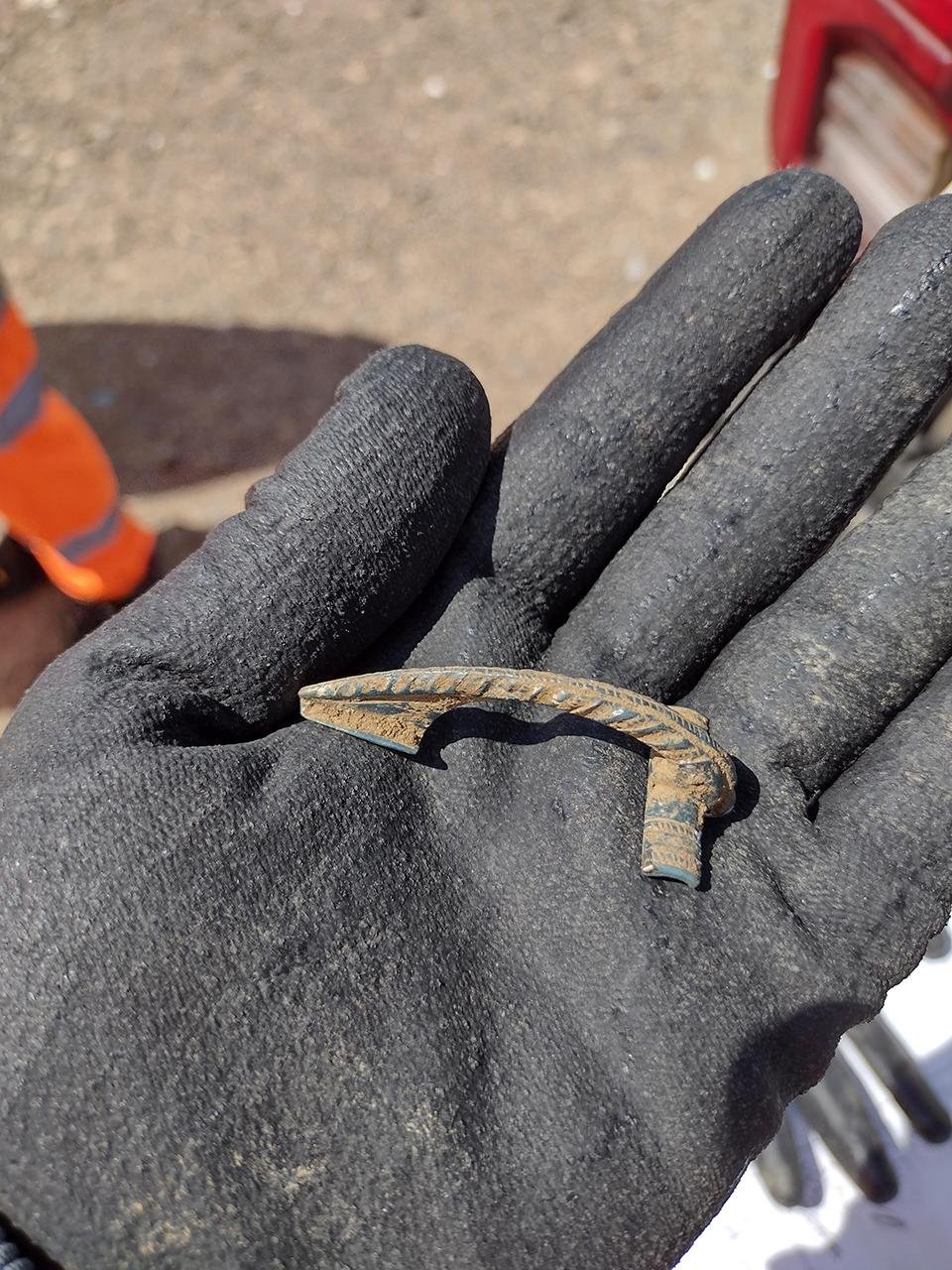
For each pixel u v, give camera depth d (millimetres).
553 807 150
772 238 158
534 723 159
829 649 154
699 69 503
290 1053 124
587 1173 125
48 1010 119
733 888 143
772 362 169
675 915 140
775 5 525
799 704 154
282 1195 119
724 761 144
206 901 126
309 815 137
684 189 469
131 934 122
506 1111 128
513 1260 121
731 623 165
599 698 144
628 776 153
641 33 518
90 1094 117
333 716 145
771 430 160
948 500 153
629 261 450
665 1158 127
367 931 133
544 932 142
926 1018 220
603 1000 136
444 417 155
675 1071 130
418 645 160
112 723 133
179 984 122
